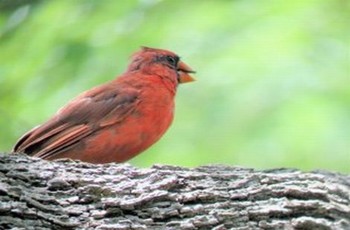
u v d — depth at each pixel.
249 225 6.38
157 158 13.20
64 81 14.45
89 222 6.42
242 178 6.63
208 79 13.48
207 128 13.11
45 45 14.79
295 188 6.49
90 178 6.65
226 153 12.85
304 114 12.58
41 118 14.36
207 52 13.75
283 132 12.55
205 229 6.39
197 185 6.59
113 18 14.73
